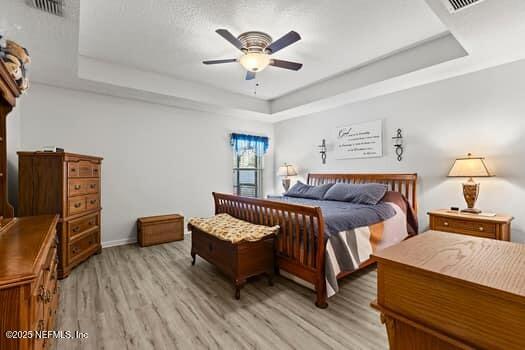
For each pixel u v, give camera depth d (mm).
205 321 1957
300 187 4520
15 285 859
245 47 2539
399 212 3291
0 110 1686
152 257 3398
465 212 2885
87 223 3199
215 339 1751
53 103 3414
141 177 4129
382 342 1715
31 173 2658
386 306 764
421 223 3475
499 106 2846
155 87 3652
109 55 3109
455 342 618
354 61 3297
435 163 3350
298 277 2412
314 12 2266
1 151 1739
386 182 3781
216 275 2820
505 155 2816
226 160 5098
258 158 5633
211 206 4887
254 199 2918
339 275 2312
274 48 2357
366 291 2443
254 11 2246
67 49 2441
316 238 2256
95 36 2664
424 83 3381
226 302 2240
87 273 2852
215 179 4945
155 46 2877
